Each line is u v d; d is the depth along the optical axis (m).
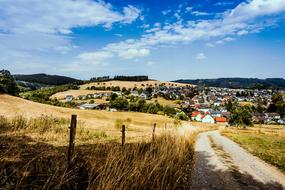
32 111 53.69
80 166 6.56
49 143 13.02
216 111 194.25
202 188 9.25
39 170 6.93
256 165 15.20
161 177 7.62
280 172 13.67
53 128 18.30
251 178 11.80
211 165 13.78
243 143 28.94
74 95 186.00
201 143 25.39
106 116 75.38
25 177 6.18
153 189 6.57
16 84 75.31
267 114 165.00
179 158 9.80
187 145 16.38
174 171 8.56
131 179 5.86
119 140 18.28
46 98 122.81
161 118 87.69
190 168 11.87
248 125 93.94
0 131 14.56
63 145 12.86
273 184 11.08
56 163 7.61
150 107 129.25
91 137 18.67
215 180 10.65
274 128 94.00
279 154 19.86
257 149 23.11
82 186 5.86
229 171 12.73
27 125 17.45
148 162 7.17
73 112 68.81
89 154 8.33
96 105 139.00
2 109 49.28
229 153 19.77
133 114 90.06
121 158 6.24
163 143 9.93
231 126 98.75
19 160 7.82
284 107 164.75
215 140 31.91
